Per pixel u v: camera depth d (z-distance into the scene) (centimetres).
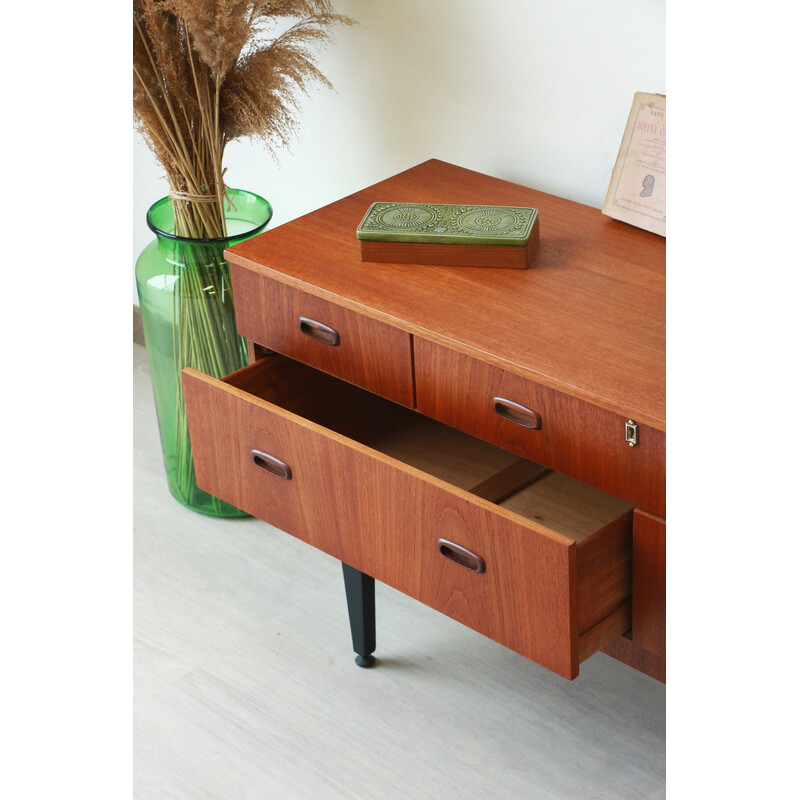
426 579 143
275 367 172
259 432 154
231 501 167
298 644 188
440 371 145
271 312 164
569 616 127
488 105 186
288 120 191
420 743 169
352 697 177
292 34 183
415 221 159
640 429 126
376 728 172
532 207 168
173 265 195
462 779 163
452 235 154
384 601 197
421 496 136
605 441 131
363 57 199
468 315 144
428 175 185
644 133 161
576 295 148
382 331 149
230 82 184
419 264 157
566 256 158
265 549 211
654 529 130
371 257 158
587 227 166
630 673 179
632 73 167
